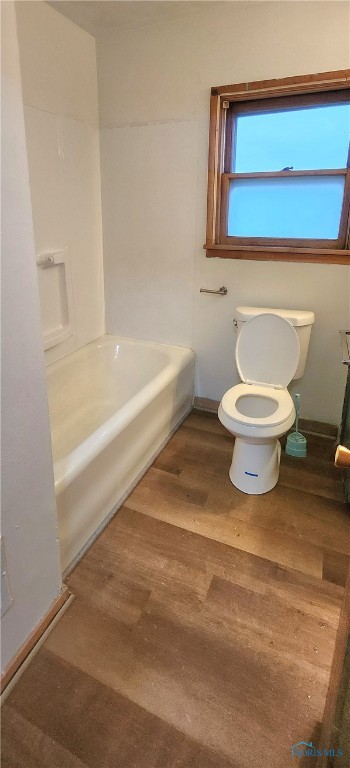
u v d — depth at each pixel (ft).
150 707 3.91
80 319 8.74
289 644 4.47
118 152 8.16
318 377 8.11
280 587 5.12
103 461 5.70
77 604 4.87
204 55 6.97
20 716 3.83
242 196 7.68
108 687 4.06
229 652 4.39
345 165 6.85
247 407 7.30
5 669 4.05
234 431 6.23
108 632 4.57
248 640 4.51
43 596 4.49
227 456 7.71
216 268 8.17
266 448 6.49
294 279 7.64
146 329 9.34
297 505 6.49
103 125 8.11
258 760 3.55
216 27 6.74
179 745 3.64
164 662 4.28
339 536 5.90
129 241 8.75
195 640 4.50
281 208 7.47
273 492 6.77
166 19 6.89
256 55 6.68
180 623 4.68
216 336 8.72
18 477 3.71
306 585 5.15
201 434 8.44
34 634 4.39
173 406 8.21
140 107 7.70
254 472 6.61
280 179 7.28
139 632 4.58
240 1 6.31
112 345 9.25
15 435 3.57
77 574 5.24
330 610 4.84
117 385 9.36
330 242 7.27
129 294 9.20
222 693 4.02
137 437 6.70
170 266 8.57
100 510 5.88
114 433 5.87
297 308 7.80
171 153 7.74
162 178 7.98
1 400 3.33
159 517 6.20
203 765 3.51
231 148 7.47
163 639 4.51
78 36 7.15
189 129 7.46
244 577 5.25
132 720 3.81
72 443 7.57
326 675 4.18
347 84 6.34
